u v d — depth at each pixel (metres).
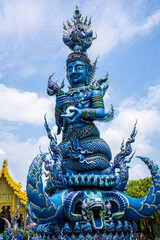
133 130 9.09
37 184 7.53
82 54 10.62
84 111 8.98
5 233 23.17
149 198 8.66
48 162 9.25
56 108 10.12
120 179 8.66
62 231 7.67
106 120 9.60
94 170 8.86
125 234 8.22
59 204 7.74
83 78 10.28
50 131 8.73
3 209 34.59
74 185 8.20
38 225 9.05
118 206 8.21
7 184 33.75
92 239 7.35
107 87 10.28
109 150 9.56
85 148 8.89
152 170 8.93
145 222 26.80
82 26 11.30
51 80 9.36
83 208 7.80
